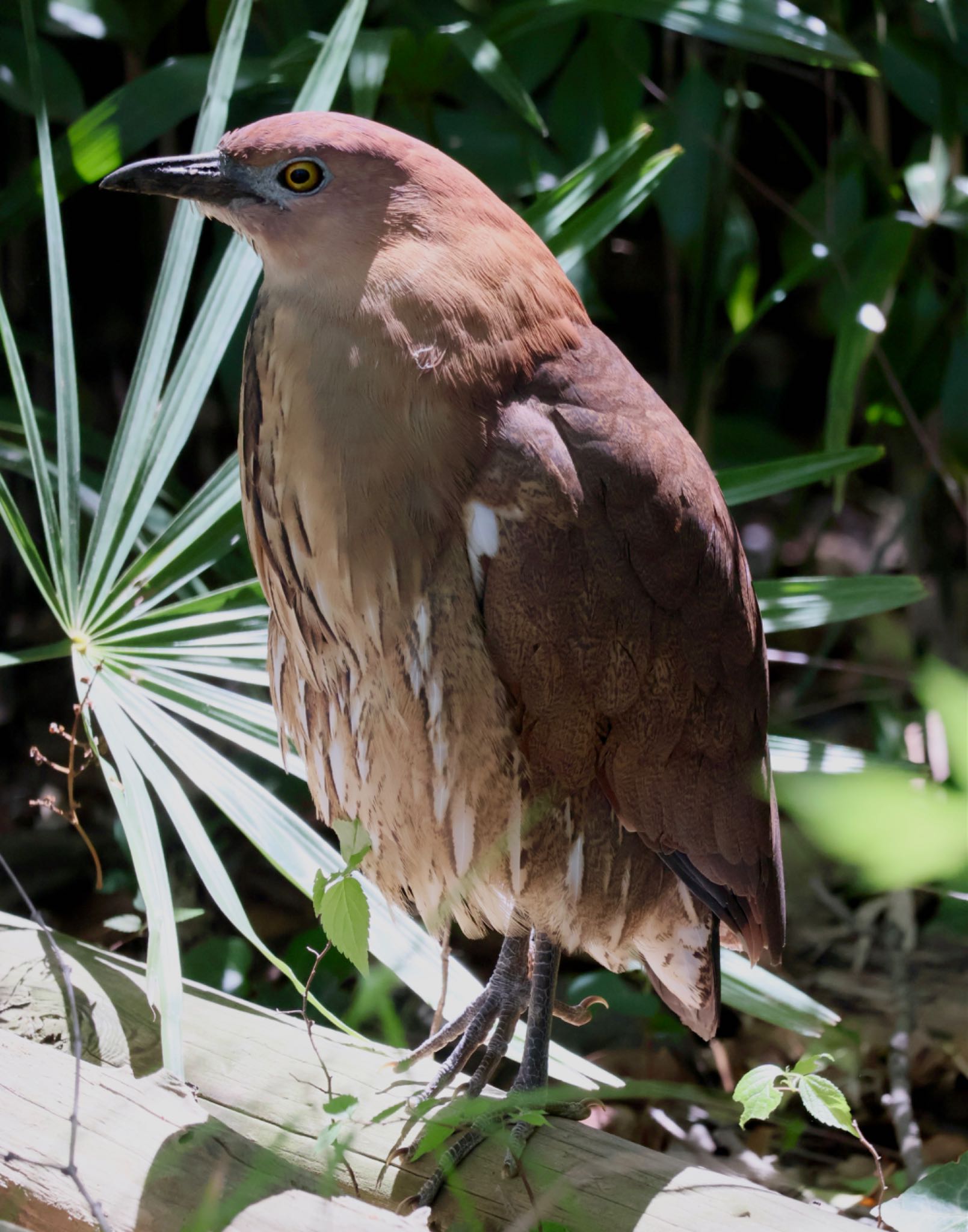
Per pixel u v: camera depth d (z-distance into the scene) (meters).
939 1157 4.33
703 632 4.16
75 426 4.25
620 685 4.14
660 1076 4.37
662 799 4.17
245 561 4.43
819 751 4.27
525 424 4.12
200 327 4.27
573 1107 4.13
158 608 4.38
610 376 4.14
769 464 4.32
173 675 4.23
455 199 4.12
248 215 4.12
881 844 2.88
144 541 4.43
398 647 4.13
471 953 4.47
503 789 4.15
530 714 4.14
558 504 4.12
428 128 4.46
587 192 4.32
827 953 4.45
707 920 4.21
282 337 4.12
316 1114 4.12
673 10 4.40
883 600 4.29
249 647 4.25
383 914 4.23
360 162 4.11
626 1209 4.07
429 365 4.11
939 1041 4.39
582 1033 4.39
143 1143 4.07
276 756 4.23
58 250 4.25
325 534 4.12
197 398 4.26
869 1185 4.29
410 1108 4.12
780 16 4.39
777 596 4.30
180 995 4.14
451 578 4.12
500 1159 4.10
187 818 4.19
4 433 4.46
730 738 4.18
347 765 4.18
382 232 4.11
